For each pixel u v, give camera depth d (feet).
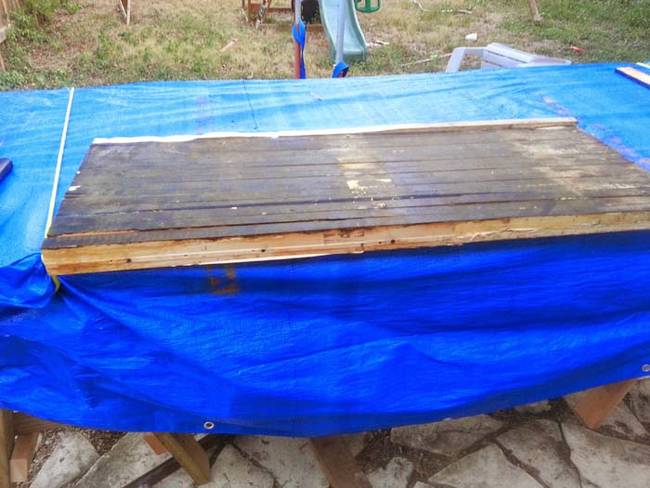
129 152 5.24
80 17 23.08
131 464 6.41
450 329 4.99
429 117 7.00
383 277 4.49
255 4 24.13
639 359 5.75
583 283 4.97
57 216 4.17
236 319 4.43
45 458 6.47
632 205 4.58
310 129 6.38
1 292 3.95
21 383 4.59
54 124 6.44
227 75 17.69
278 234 4.07
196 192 4.56
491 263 4.63
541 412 7.17
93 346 4.31
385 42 21.85
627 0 27.45
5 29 18.48
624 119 7.07
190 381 4.58
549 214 4.41
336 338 4.67
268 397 4.69
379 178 4.88
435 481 6.36
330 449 6.04
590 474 6.44
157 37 20.65
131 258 3.96
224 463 6.45
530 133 6.05
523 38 22.67
